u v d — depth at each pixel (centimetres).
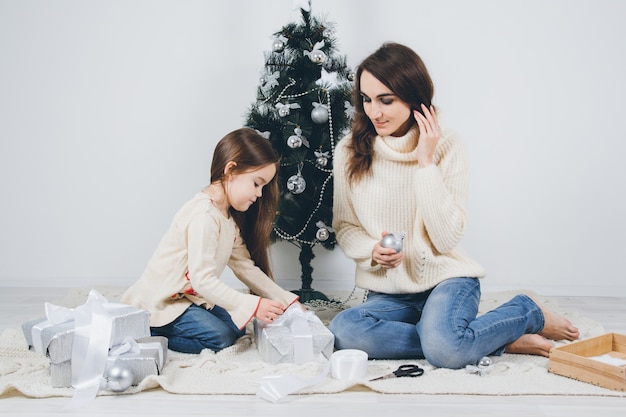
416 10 254
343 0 254
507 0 253
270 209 182
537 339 159
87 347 133
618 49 251
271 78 211
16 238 267
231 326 175
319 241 222
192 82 260
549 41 253
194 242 161
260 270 183
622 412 121
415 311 167
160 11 259
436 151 167
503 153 257
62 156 264
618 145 254
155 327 168
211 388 134
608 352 154
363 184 173
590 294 258
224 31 258
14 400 128
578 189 256
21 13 260
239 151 165
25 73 261
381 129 164
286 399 128
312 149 212
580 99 254
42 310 219
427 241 163
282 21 256
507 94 255
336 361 139
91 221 266
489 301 235
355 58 256
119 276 268
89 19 260
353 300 239
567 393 130
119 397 129
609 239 257
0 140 264
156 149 263
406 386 134
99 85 262
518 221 259
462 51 254
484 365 144
